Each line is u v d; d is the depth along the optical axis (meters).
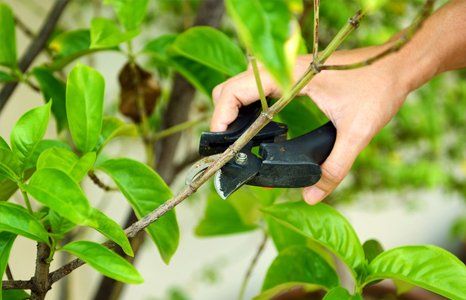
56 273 0.60
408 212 1.98
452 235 2.24
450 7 0.76
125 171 0.66
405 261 0.67
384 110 0.72
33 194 0.54
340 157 0.70
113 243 0.63
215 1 0.96
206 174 0.58
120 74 0.89
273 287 0.73
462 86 1.62
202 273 1.82
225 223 0.92
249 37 0.44
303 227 0.70
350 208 1.89
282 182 0.67
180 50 0.79
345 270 1.03
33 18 1.37
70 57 0.83
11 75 0.82
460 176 1.89
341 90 0.72
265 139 0.69
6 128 1.27
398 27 1.34
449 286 0.65
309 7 0.97
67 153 0.61
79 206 0.54
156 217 0.59
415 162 1.60
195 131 1.33
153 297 1.77
